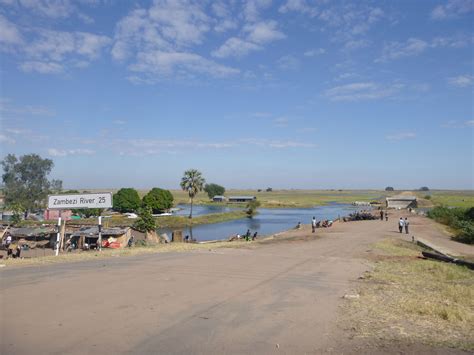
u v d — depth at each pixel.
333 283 13.09
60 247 33.12
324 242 28.78
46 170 89.88
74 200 24.41
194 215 92.75
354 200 180.00
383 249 24.91
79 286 11.90
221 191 167.88
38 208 87.81
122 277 13.44
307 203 151.50
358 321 8.59
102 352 6.75
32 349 6.86
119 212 90.94
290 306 9.93
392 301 10.37
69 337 7.45
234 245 26.36
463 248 30.66
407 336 7.58
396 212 81.56
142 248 24.55
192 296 10.80
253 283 12.81
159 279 13.14
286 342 7.31
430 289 12.27
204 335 7.67
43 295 10.70
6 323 8.25
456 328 8.12
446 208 65.44
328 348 7.00
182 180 85.06
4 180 87.19
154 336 7.57
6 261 17.75
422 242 31.44
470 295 11.28
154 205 92.69
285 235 37.12
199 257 19.11
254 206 101.75
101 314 8.95
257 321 8.62
